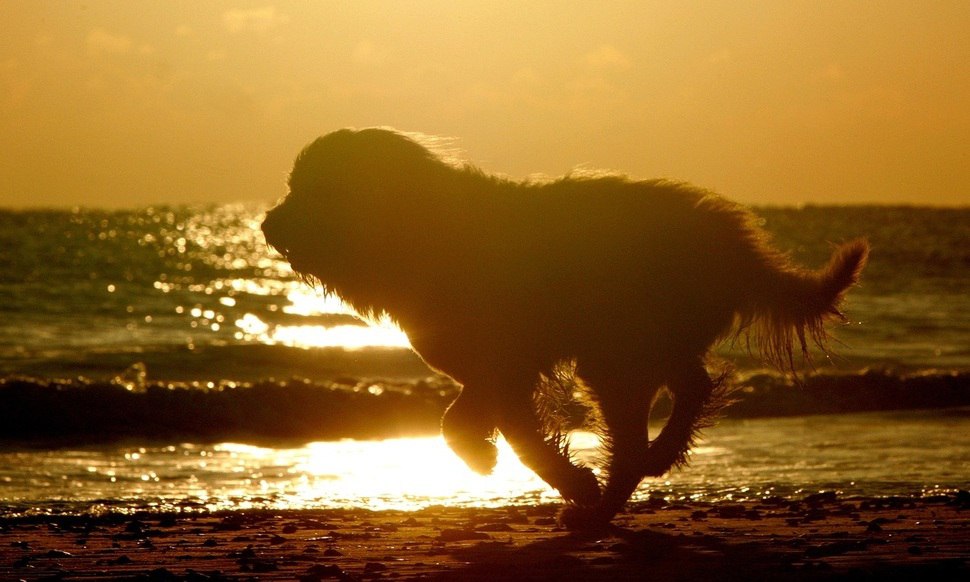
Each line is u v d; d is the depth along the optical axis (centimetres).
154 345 5053
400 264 1290
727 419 3069
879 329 5872
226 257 12594
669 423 1340
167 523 1450
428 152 1311
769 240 1356
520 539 1247
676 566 1051
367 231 1280
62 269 9975
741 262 1315
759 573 1005
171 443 2748
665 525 1352
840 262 1327
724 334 1348
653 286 1283
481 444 1340
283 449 2662
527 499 1761
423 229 1282
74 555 1178
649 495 1741
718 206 1321
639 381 1300
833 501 1617
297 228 1284
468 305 1293
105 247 13588
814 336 1376
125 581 1024
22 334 5775
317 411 3067
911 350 5066
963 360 4709
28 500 1803
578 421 1462
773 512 1480
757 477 1972
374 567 1059
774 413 3161
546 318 1292
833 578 973
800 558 1085
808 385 3375
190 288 8525
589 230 1288
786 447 2419
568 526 1320
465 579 1001
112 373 4150
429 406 3148
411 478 2078
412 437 2908
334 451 2616
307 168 1300
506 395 1305
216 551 1197
